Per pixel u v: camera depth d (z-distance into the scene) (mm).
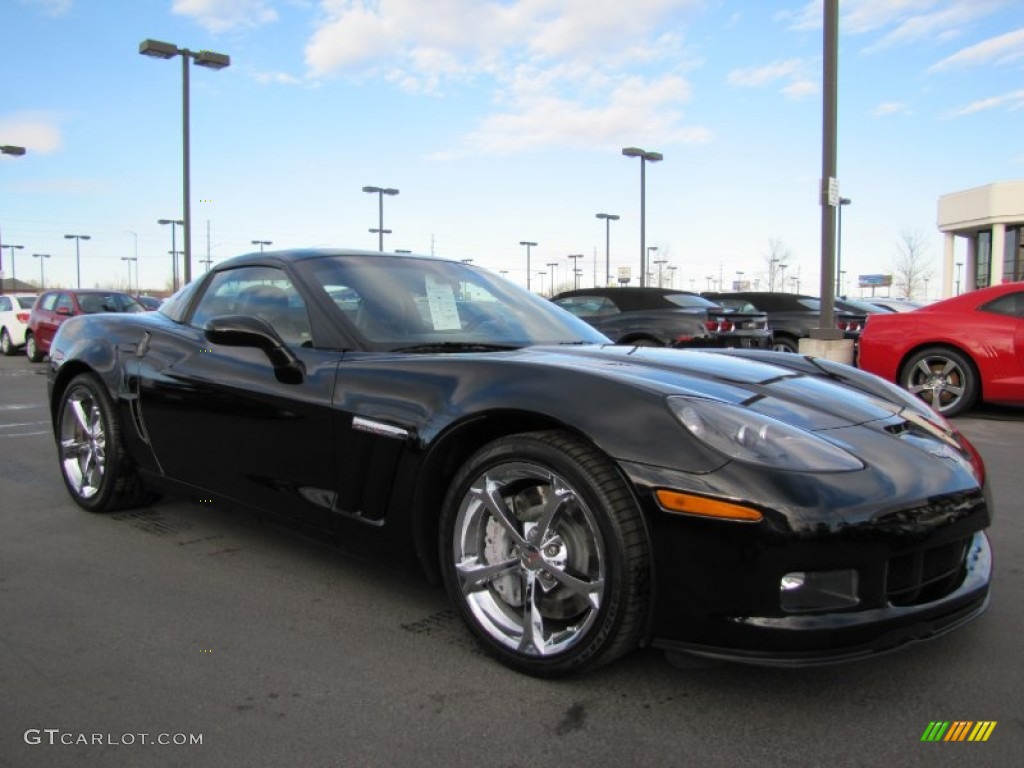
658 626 2197
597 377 2416
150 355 3791
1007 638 2721
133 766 1994
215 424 3377
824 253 11336
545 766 2010
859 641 2102
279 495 3121
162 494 3939
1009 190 29141
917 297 48344
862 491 2141
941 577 2334
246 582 3236
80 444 4305
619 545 2184
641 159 30219
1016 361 7434
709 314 11289
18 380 12250
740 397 2475
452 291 3572
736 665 2523
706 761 2027
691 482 2125
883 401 2854
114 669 2500
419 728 2172
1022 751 2070
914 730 2164
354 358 2949
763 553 2057
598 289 12320
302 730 2160
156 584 3213
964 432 7086
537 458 2359
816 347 11172
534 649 2404
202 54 20281
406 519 2689
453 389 2605
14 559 3510
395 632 2771
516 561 2477
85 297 16016
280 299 3381
